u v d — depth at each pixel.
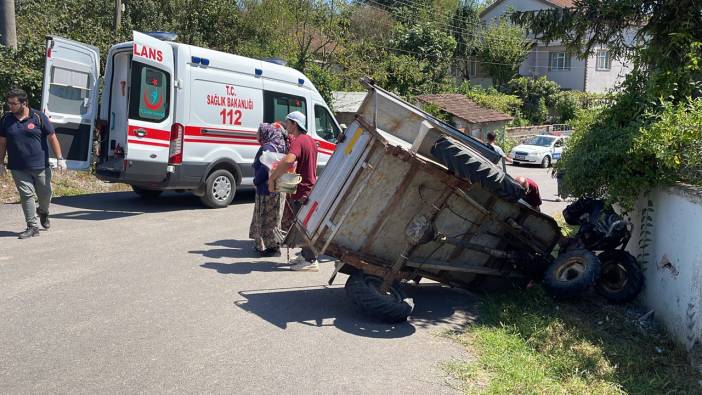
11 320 5.02
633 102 7.28
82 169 10.27
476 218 6.27
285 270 7.27
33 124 7.77
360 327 5.50
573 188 7.44
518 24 9.32
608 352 5.30
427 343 5.25
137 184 10.31
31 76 13.19
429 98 33.28
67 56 9.95
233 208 11.44
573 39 9.16
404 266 5.96
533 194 7.14
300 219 6.15
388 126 6.14
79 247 7.62
